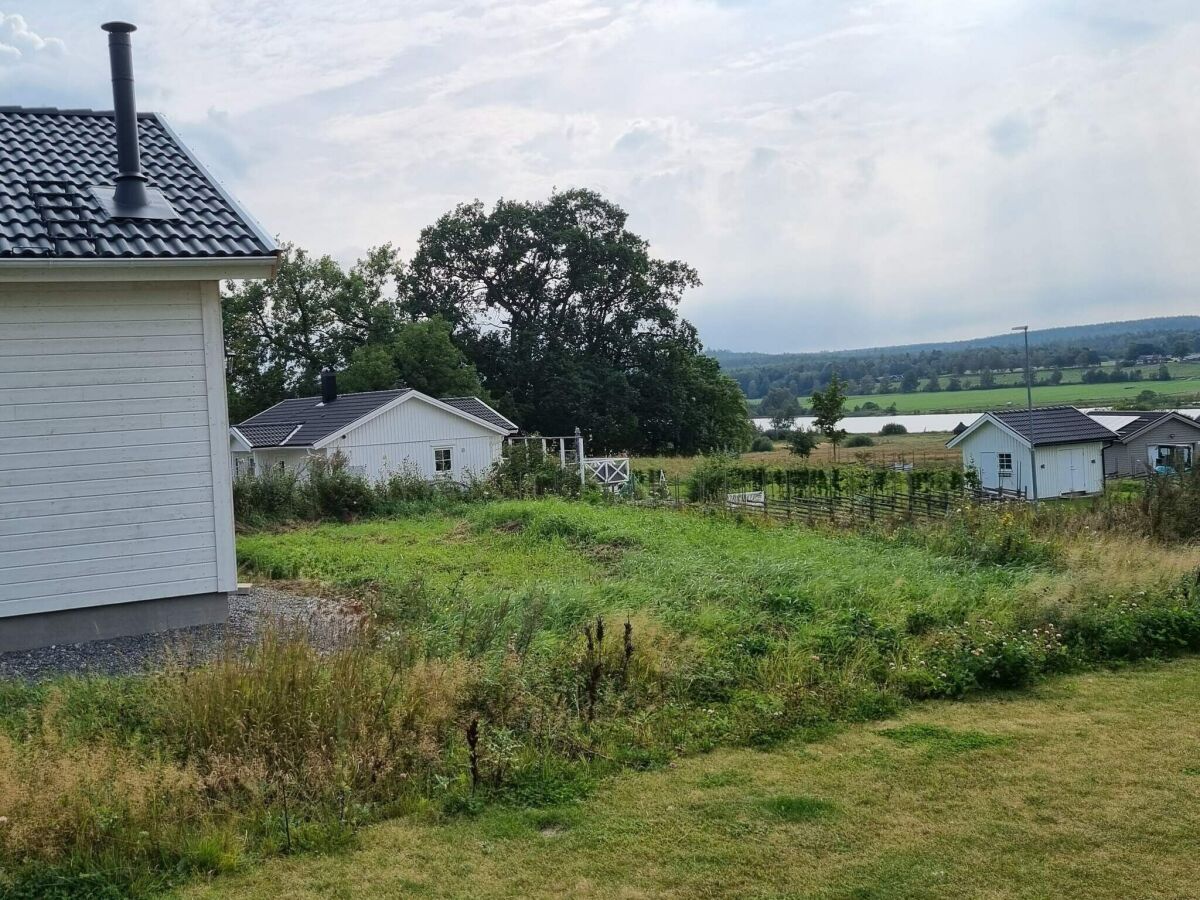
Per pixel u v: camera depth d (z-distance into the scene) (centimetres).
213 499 913
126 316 874
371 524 1980
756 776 598
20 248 805
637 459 4662
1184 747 643
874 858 487
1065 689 788
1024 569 1221
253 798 533
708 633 882
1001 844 500
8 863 468
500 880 470
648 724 668
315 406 3453
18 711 644
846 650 836
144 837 487
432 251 5541
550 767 595
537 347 5456
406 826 528
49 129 1096
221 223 935
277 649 649
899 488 2988
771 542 1480
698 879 468
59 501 853
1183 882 457
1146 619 930
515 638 779
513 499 2408
